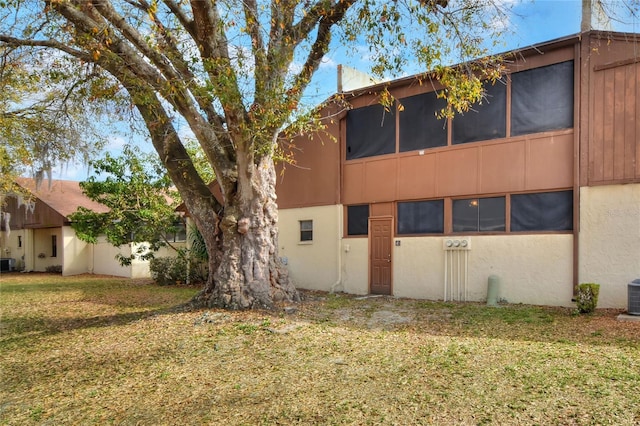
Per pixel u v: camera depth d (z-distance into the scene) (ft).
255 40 25.98
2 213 74.23
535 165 32.99
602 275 29.89
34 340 26.76
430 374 17.53
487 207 35.32
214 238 32.17
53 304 40.70
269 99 25.34
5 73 32.01
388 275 40.45
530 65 33.24
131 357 22.02
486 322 27.14
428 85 38.27
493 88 34.91
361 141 42.63
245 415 14.82
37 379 19.75
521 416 13.44
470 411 14.01
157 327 27.32
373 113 41.75
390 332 25.08
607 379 16.07
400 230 40.09
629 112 29.19
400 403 14.94
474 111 35.88
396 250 40.04
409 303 35.29
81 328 29.27
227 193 31.04
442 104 37.50
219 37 25.82
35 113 38.45
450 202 37.14
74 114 36.88
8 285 58.85
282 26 26.71
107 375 19.75
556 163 32.17
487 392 15.40
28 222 81.51
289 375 18.33
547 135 32.53
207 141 29.40
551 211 32.48
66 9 23.91
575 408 13.79
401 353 20.67
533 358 18.98
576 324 25.67
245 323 26.96
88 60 27.91
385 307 33.32
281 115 26.07
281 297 32.35
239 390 17.03
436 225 38.01
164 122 30.50
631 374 16.52
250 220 31.22
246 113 26.35
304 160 46.73
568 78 31.81
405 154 39.55
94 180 54.49
